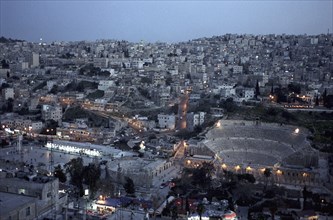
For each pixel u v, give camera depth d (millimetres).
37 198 157250
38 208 156625
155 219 199625
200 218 199625
